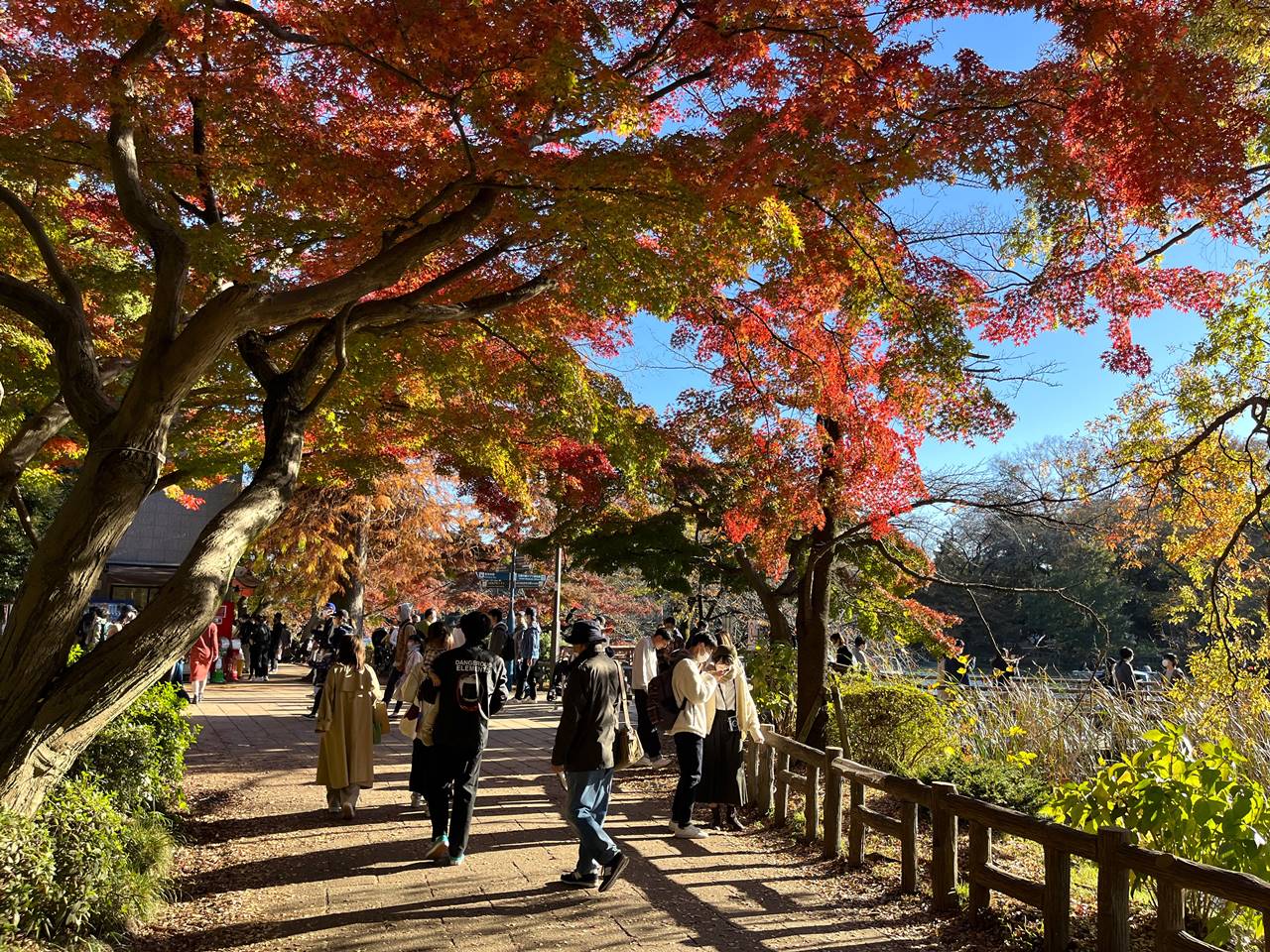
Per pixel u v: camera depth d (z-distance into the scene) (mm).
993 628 35969
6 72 6871
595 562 13617
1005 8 6000
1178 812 5332
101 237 8609
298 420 6918
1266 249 8969
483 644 7520
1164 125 5727
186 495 17734
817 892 6508
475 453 10586
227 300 5867
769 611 13250
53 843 5031
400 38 5477
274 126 6918
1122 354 7828
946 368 7285
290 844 7715
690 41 6320
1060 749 9750
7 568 29906
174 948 5277
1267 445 9156
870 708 10391
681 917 5863
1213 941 4914
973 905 5820
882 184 6637
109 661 5391
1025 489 11039
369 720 8812
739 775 8336
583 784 6508
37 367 9008
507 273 8562
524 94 6051
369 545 32750
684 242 6391
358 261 8383
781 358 9047
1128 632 33562
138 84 6465
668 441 11094
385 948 5277
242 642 31719
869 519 9914
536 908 6012
